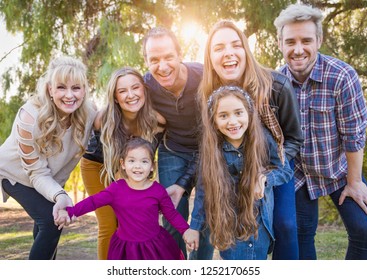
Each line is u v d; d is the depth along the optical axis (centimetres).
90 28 520
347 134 256
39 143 233
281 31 260
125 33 493
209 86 234
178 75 249
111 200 244
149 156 244
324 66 255
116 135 253
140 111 257
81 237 556
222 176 225
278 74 230
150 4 528
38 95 242
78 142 245
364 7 507
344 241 501
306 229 282
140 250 240
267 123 232
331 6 521
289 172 233
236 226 225
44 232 239
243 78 232
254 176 222
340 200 266
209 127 228
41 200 242
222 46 223
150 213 242
